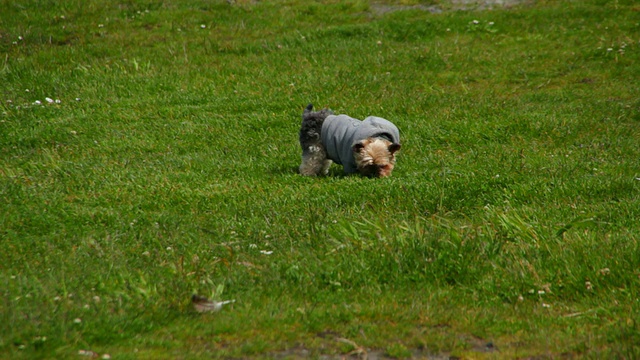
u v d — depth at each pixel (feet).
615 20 84.12
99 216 35.81
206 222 35.40
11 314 22.70
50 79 66.69
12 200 38.09
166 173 44.91
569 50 76.48
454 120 57.16
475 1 93.81
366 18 89.81
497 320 24.49
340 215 35.27
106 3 92.17
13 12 87.76
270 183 42.98
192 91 66.44
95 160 48.03
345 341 22.62
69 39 82.17
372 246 30.04
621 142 50.72
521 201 38.22
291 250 30.17
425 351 22.21
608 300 25.80
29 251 30.76
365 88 66.28
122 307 24.35
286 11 91.45
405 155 49.16
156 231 33.30
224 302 25.29
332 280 27.50
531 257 28.94
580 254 28.63
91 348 21.57
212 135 54.75
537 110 59.82
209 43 80.38
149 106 62.13
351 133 43.52
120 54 76.18
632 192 38.63
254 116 58.95
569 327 23.93
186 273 27.78
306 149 45.80
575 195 38.40
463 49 77.41
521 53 76.33
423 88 67.92
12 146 51.62
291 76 70.03
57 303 24.35
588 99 63.26
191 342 22.53
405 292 26.81
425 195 38.37
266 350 22.06
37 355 20.63
